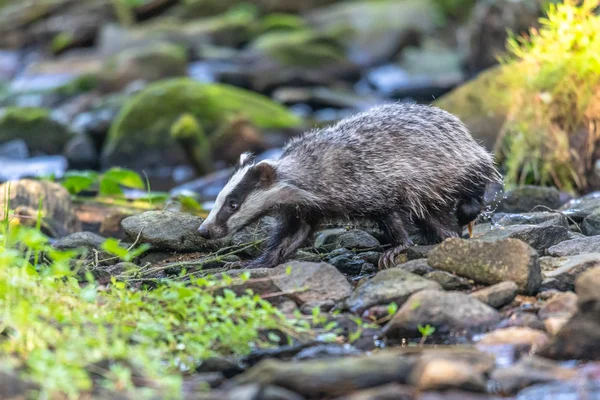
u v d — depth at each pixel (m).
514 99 17.20
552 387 7.39
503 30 27.22
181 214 12.73
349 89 34.62
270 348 8.73
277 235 11.94
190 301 9.59
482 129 18.11
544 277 10.05
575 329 8.05
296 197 11.54
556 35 16.94
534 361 7.84
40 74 36.50
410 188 11.65
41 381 6.97
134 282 11.25
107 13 41.47
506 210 14.98
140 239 12.35
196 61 36.59
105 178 16.19
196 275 11.30
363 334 9.16
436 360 7.50
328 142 11.77
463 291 9.91
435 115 12.10
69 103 32.91
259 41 37.06
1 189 14.60
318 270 10.31
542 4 25.52
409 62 36.28
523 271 9.70
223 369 8.27
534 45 17.64
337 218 11.88
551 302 9.30
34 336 7.94
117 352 7.77
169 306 9.32
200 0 42.03
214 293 9.90
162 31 38.25
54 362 7.30
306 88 34.12
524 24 26.61
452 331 8.98
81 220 15.47
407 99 32.41
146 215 12.70
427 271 10.27
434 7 39.88
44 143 27.66
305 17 41.06
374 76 35.72
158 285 10.70
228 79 34.44
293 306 9.90
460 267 10.05
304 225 11.91
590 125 16.45
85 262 12.02
